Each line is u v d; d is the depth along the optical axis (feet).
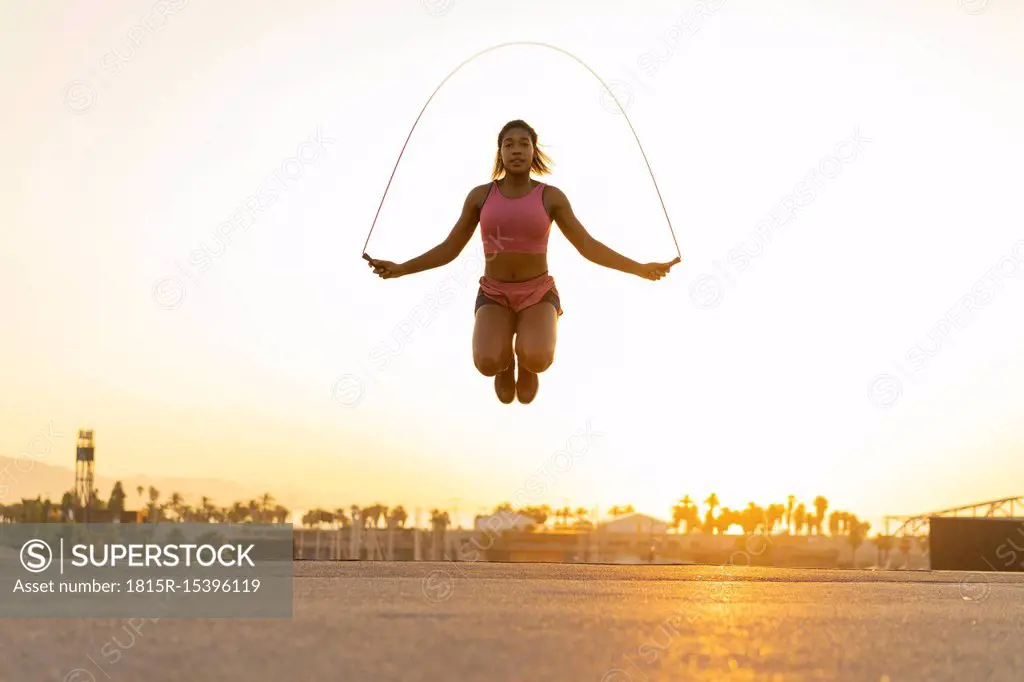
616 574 58.75
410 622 24.59
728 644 20.45
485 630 22.68
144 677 16.15
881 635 22.61
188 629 23.85
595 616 26.32
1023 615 29.07
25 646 20.77
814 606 31.76
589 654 18.56
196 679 15.84
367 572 54.75
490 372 39.63
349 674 16.12
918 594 39.70
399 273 40.14
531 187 40.34
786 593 39.09
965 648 20.39
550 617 25.96
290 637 21.62
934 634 23.00
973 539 152.56
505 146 40.04
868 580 54.13
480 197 40.70
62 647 20.56
